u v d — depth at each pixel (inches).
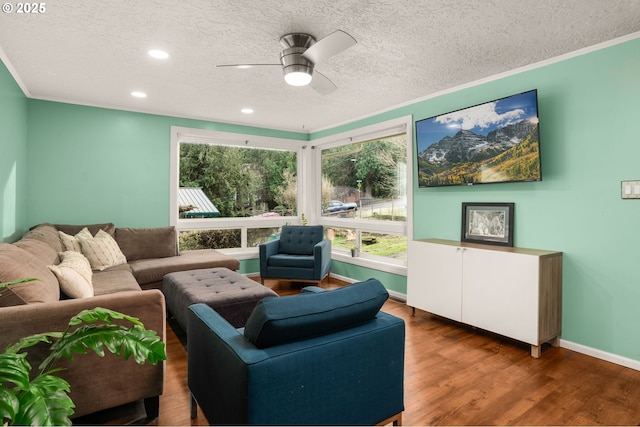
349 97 149.0
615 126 96.3
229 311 102.2
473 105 128.2
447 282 123.0
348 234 199.2
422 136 141.9
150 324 68.8
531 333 100.0
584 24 87.8
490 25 88.3
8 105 113.7
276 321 50.1
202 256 160.7
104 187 161.5
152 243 158.7
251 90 139.5
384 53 104.8
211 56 106.4
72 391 62.3
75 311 61.9
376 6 79.3
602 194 99.2
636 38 92.2
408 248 138.0
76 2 77.2
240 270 198.2
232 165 203.0
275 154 218.2
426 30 90.7
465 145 126.5
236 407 49.9
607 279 98.5
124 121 165.6
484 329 112.3
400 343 64.0
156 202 173.9
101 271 129.2
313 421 52.7
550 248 110.1
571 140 105.0
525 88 115.2
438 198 143.9
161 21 85.7
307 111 172.1
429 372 90.8
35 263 78.8
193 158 190.7
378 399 60.9
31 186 145.3
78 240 133.3
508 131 113.1
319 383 53.1
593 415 72.7
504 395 79.9
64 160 152.4
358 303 59.4
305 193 223.8
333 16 83.5
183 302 107.0
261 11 81.2
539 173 106.8
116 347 47.1
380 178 178.2
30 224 145.3
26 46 99.4
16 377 37.8
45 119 148.0
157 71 118.9
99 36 93.3
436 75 123.6
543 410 74.2
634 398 79.0
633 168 93.5
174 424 70.0
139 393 68.0
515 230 118.4
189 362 72.4
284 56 93.0
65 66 114.4
